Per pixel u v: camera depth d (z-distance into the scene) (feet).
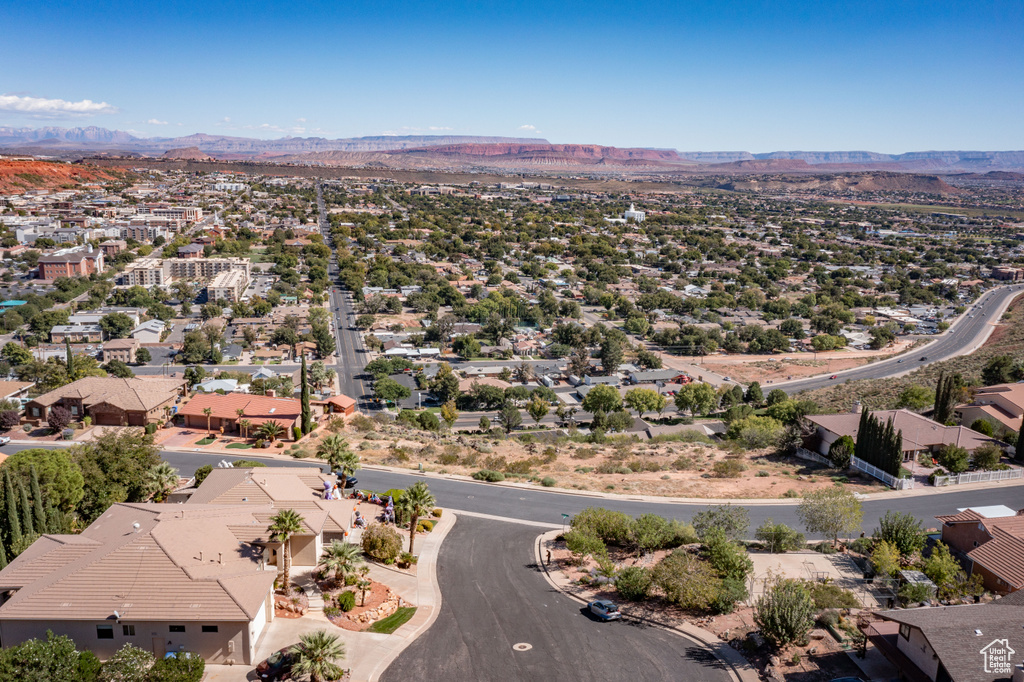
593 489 286.25
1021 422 337.93
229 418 371.15
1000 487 279.49
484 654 164.55
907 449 304.71
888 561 195.21
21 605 155.02
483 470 306.96
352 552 189.26
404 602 189.78
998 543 194.90
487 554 222.28
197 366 595.06
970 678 128.98
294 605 179.22
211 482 225.35
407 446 359.05
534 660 162.20
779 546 216.54
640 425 480.23
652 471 321.73
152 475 250.78
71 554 171.94
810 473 309.22
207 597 157.69
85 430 369.71
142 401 379.35
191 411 375.45
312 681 149.79
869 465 299.58
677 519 240.53
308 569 198.59
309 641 149.59
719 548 198.39
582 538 212.02
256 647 161.58
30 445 347.56
